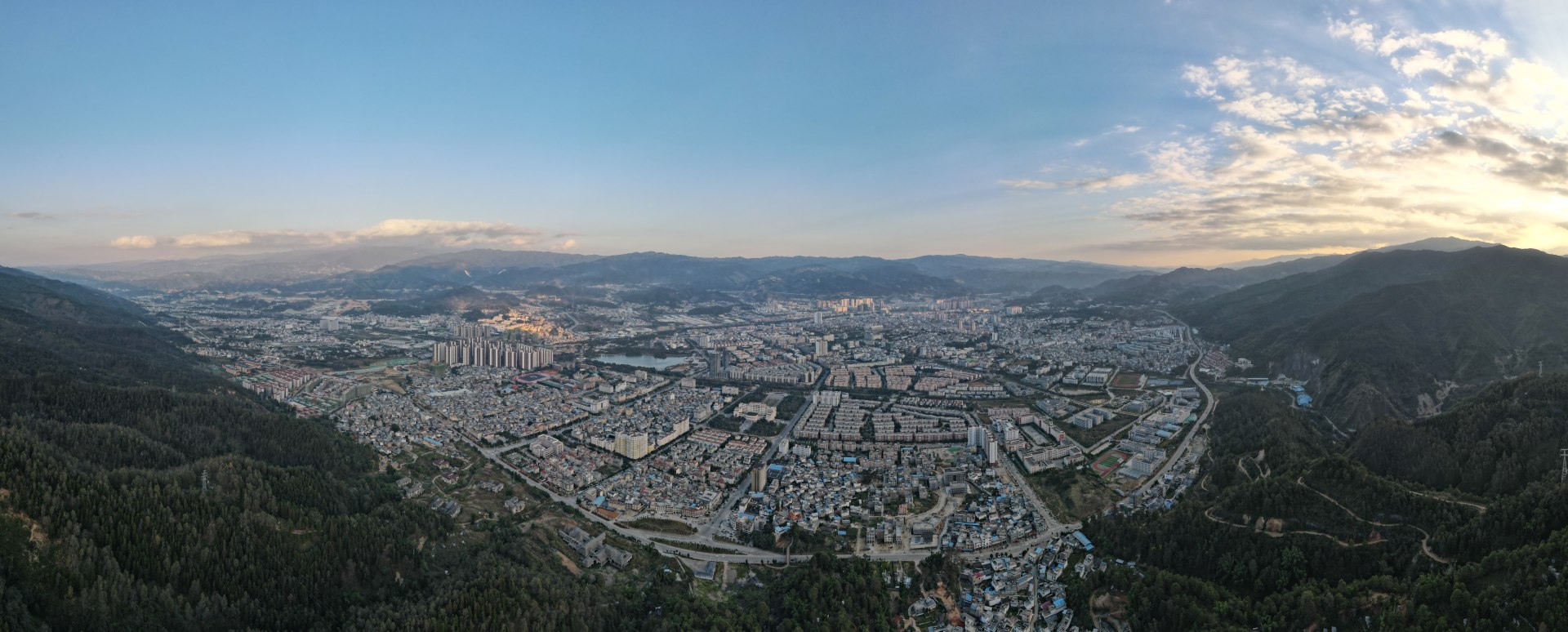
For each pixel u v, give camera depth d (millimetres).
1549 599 198000
